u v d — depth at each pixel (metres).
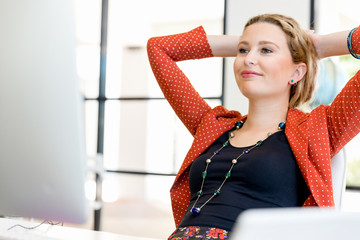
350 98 1.45
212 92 13.60
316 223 0.56
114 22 13.10
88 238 1.25
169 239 1.37
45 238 1.11
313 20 3.24
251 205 1.36
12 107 0.93
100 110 4.31
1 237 1.11
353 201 6.47
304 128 1.47
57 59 0.90
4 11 0.92
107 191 9.08
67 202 0.95
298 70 1.61
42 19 0.90
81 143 0.92
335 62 2.86
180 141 13.73
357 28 1.64
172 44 1.80
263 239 0.53
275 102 1.58
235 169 1.42
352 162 10.19
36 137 0.93
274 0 3.34
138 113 13.95
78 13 12.64
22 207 0.98
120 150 13.90
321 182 1.40
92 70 13.65
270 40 1.55
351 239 0.59
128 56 13.92
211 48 1.81
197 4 12.16
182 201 1.63
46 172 0.94
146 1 12.43
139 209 9.45
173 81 1.75
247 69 1.55
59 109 0.91
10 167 0.96
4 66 0.93
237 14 3.45
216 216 1.34
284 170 1.41
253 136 1.53
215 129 1.60
